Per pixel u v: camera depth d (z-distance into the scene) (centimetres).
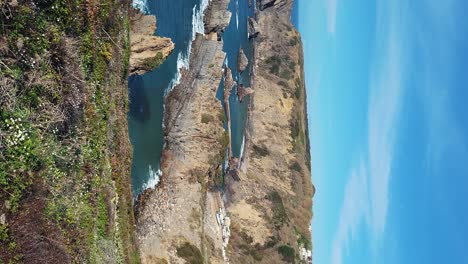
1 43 1630
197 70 4028
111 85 2475
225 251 4609
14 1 1661
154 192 3466
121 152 2627
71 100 2027
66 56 1975
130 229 2744
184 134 3794
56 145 1927
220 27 4316
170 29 3753
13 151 1675
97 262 2252
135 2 3284
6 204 1650
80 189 2133
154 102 3531
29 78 1741
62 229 1966
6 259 1638
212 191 4728
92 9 2208
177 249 3412
